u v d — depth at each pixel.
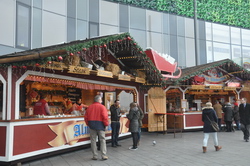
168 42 20.45
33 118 6.55
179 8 20.78
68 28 15.95
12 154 5.93
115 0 18.33
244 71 13.81
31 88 9.67
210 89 14.07
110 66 8.95
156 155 7.34
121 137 10.34
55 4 15.22
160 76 10.55
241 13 23.86
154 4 19.89
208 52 22.28
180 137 11.23
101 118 6.86
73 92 11.54
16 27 12.66
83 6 16.81
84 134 8.29
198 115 13.60
